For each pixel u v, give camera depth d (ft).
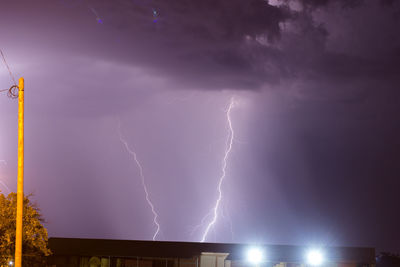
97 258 182.91
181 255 180.96
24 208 117.60
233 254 179.93
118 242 184.65
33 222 118.11
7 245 110.42
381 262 227.81
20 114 72.64
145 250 182.39
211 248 181.06
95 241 184.55
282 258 176.45
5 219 111.96
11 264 113.91
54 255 183.01
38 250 124.36
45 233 119.96
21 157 72.43
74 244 184.34
